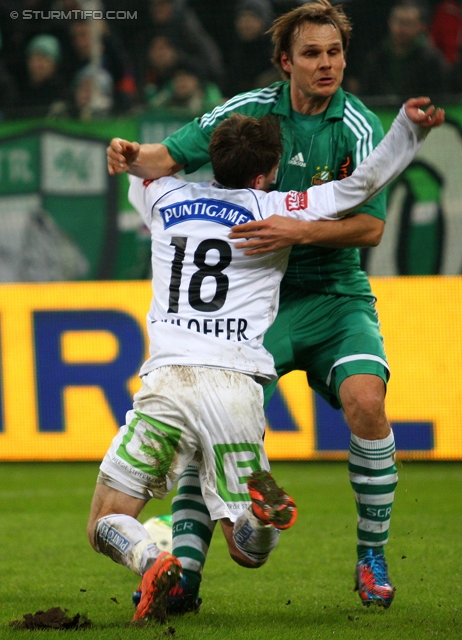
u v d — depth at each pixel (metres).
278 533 10.23
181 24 36.59
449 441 28.62
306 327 13.22
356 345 12.59
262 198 10.73
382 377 12.38
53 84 36.62
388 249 32.12
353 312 13.16
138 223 32.78
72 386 29.84
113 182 32.88
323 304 13.31
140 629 9.77
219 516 10.23
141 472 10.17
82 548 17.34
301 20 12.51
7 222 33.47
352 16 36.00
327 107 12.98
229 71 36.91
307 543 17.66
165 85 36.66
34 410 29.98
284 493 9.59
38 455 29.97
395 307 28.95
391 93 35.94
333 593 13.33
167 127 32.94
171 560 9.64
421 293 28.83
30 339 30.02
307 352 13.30
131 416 10.38
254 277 10.63
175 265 10.67
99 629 10.20
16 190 33.41
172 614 11.77
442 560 15.60
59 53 36.56
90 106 35.34
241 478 10.27
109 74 36.69
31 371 30.00
